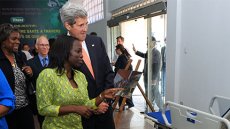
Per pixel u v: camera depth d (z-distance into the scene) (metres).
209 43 3.05
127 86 2.85
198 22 3.22
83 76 1.57
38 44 2.44
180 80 3.64
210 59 3.04
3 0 7.06
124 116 4.73
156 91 4.81
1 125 1.43
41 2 7.25
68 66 1.44
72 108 1.38
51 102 1.41
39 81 1.40
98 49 1.84
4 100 1.39
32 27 7.27
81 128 1.51
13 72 2.08
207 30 3.07
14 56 2.16
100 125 1.79
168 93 3.82
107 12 6.64
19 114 2.14
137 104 5.61
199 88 3.25
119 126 4.20
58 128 1.42
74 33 1.60
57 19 7.34
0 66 2.01
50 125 1.44
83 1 8.84
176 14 3.56
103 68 1.87
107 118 1.83
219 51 2.89
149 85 4.90
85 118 1.62
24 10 7.19
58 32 7.39
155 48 4.74
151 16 4.40
